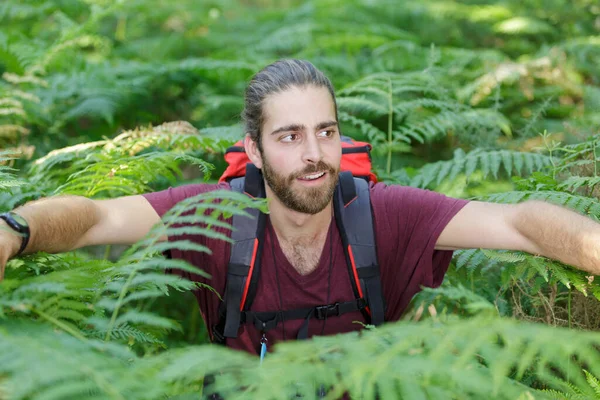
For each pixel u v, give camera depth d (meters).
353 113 4.52
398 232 2.27
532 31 5.72
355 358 1.34
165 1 7.23
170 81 4.88
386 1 7.08
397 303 2.39
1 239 1.76
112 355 1.61
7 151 2.51
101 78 4.47
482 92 4.18
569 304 2.24
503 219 2.17
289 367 1.33
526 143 3.76
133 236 2.21
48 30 6.13
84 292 1.84
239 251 2.20
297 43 6.50
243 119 2.32
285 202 2.15
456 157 3.32
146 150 3.50
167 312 3.48
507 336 1.33
